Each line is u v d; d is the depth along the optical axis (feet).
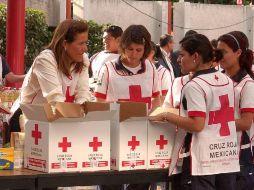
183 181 16.37
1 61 22.11
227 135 16.44
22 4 32.22
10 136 17.34
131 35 18.60
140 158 16.24
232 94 16.58
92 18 71.67
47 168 15.31
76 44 16.75
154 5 74.18
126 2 73.31
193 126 15.87
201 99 15.94
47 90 16.70
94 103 16.28
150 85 19.17
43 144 15.40
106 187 19.21
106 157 15.89
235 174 16.80
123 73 18.98
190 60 16.38
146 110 16.33
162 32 74.33
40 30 59.11
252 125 17.94
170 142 16.55
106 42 25.07
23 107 15.70
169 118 16.08
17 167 15.99
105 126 15.81
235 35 17.85
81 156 15.61
